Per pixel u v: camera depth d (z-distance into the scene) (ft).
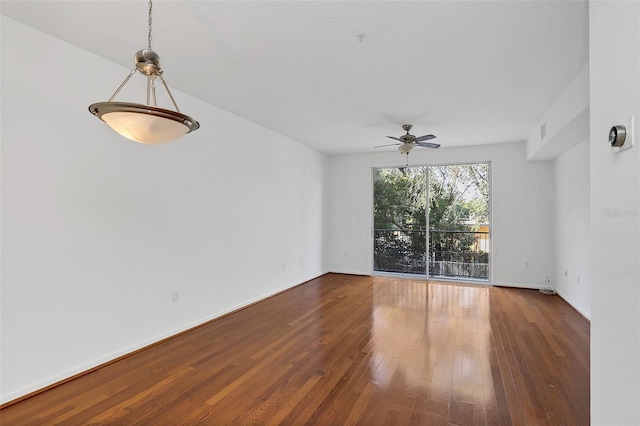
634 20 3.39
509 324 12.96
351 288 19.26
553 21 7.30
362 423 6.87
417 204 22.34
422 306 15.49
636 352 3.36
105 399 7.69
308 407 7.43
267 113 14.37
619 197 3.72
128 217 10.19
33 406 7.39
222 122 13.94
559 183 17.47
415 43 8.34
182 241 12.09
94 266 9.28
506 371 9.07
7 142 7.57
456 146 20.76
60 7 7.07
